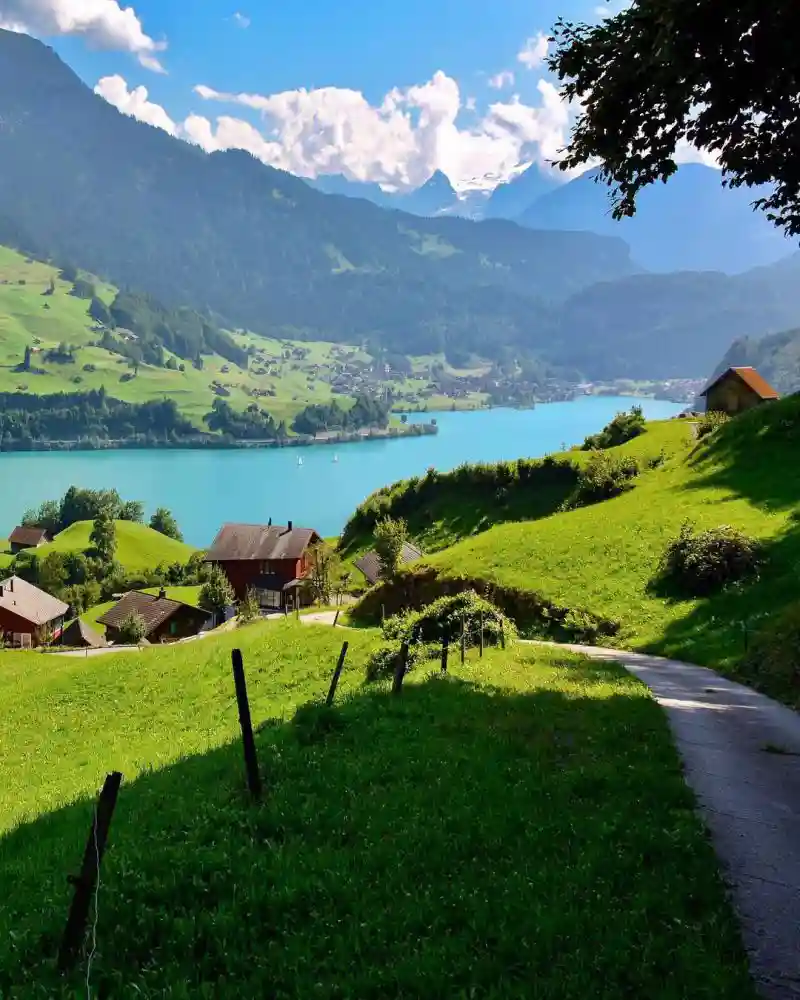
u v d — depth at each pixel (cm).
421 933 830
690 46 1374
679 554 4134
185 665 3881
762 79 1423
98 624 11306
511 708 1828
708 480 5859
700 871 973
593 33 1539
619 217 1756
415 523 9288
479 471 9181
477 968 749
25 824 1546
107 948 819
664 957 768
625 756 1466
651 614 3897
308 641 3869
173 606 10344
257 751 1589
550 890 906
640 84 1534
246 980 753
